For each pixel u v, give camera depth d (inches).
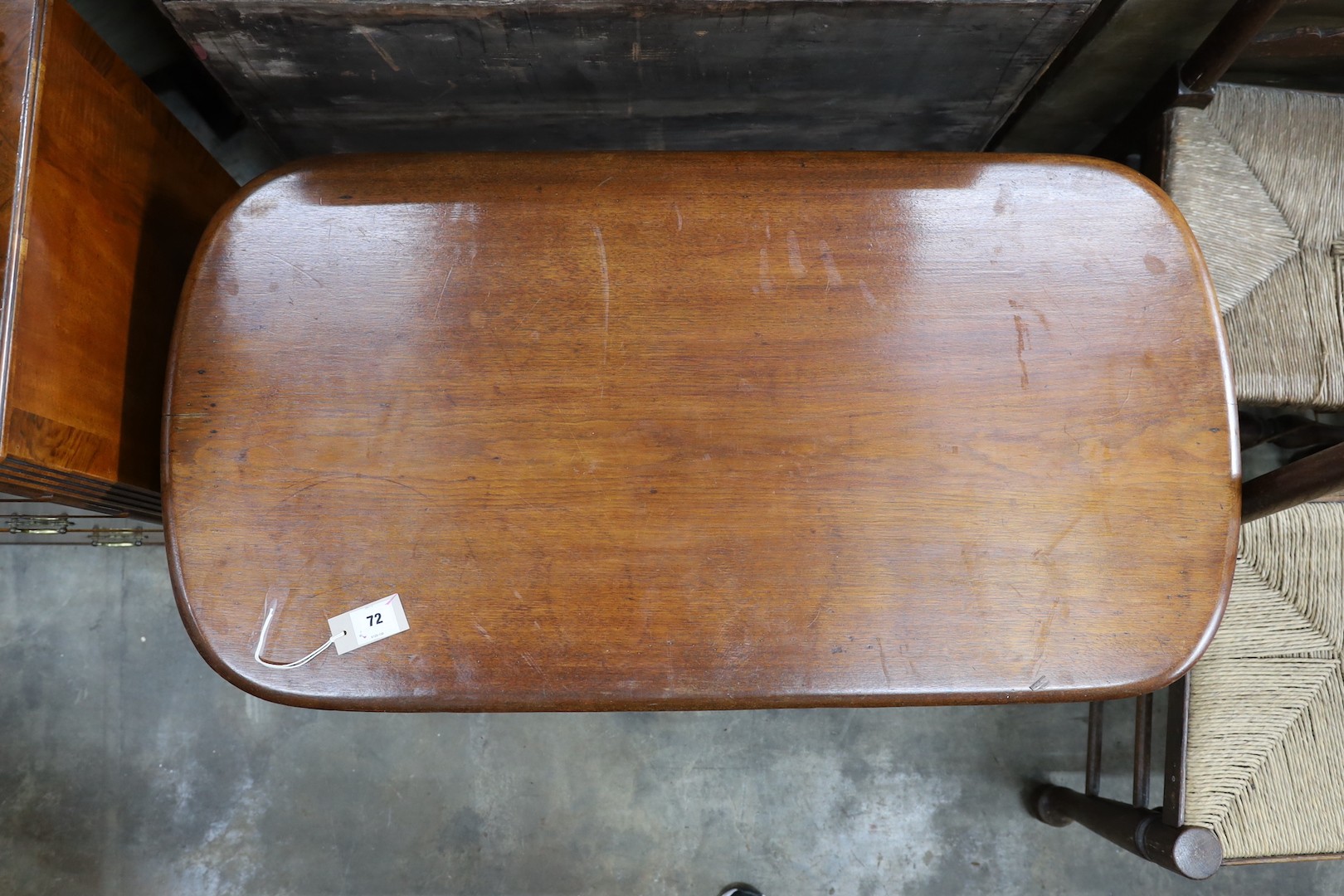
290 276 34.4
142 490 38.6
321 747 60.4
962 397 34.4
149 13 43.4
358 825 60.1
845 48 38.5
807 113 45.4
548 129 46.3
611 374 34.2
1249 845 42.4
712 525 33.3
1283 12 43.3
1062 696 32.9
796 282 34.8
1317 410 45.6
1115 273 35.2
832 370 34.4
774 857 60.3
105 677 60.1
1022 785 61.2
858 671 32.5
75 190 32.9
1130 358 34.7
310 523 33.1
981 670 32.7
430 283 34.5
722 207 35.2
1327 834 42.5
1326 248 45.1
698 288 34.7
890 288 34.9
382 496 33.3
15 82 30.3
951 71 40.9
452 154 35.8
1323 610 43.8
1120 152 50.6
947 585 33.1
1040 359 34.6
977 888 60.4
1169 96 44.6
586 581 32.9
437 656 32.4
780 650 32.5
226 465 33.3
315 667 32.3
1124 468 34.0
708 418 34.0
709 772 60.8
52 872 59.0
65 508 60.0
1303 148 44.9
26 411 29.8
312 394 33.8
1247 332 44.3
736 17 35.9
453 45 37.6
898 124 46.9
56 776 59.6
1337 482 32.2
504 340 34.3
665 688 32.2
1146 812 45.9
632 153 36.1
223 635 32.4
